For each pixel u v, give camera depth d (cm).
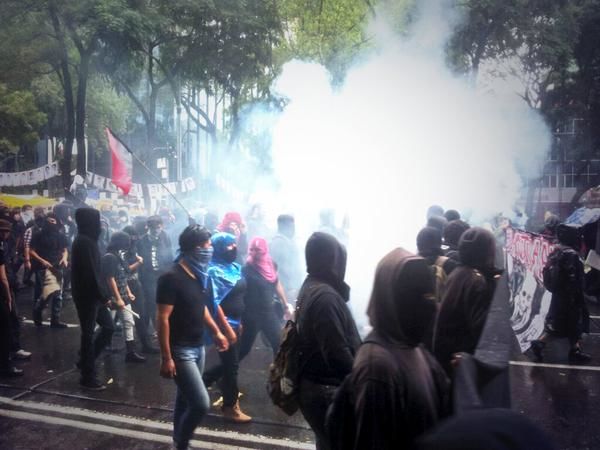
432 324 237
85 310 629
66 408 582
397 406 218
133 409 580
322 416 325
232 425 538
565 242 742
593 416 557
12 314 740
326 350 323
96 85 2672
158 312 430
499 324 302
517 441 104
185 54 2138
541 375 686
